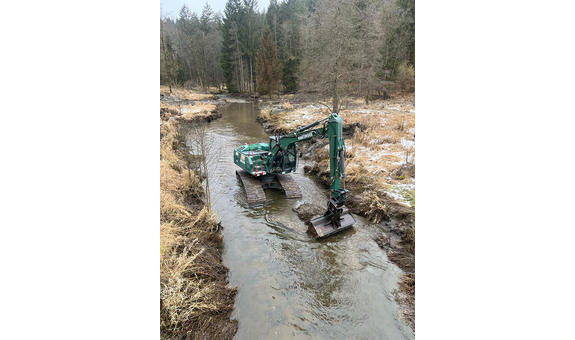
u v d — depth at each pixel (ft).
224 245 25.26
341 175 26.11
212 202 33.71
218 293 18.88
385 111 74.95
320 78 70.49
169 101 106.93
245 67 175.32
